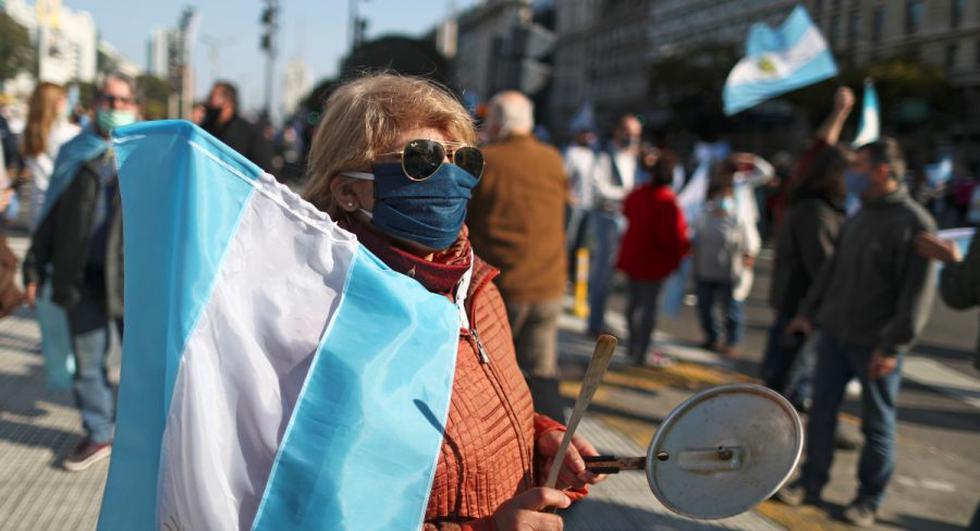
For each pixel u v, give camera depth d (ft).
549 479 4.72
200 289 4.22
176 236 4.30
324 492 4.15
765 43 26.58
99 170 13.26
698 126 173.06
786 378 18.22
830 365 14.08
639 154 35.24
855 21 112.78
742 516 13.50
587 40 307.17
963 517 14.35
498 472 4.86
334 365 4.35
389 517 4.26
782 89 26.09
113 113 13.29
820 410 14.25
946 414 20.97
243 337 4.29
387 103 5.05
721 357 25.25
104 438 13.73
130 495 4.29
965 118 112.37
